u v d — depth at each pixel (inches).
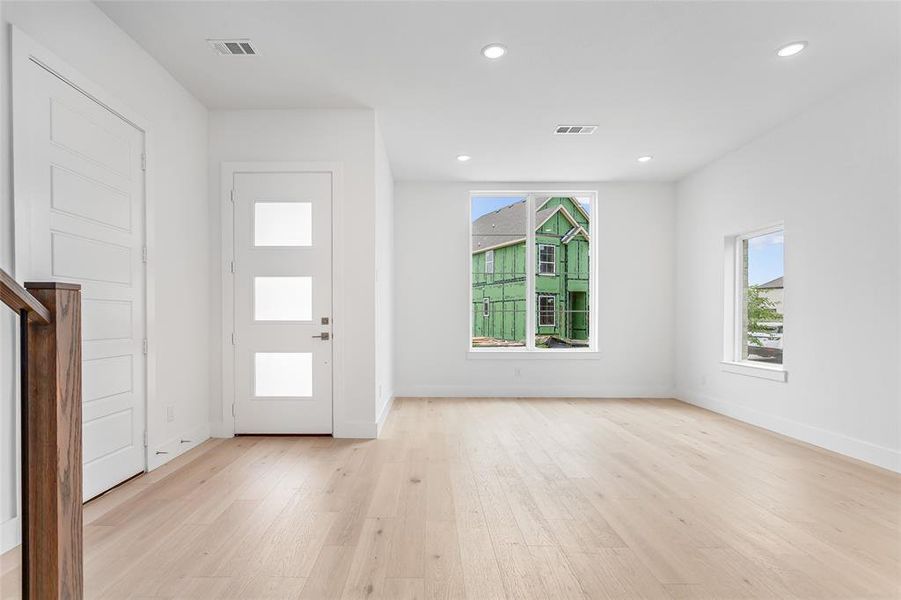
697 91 138.3
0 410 77.3
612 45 114.8
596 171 217.0
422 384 232.7
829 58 119.7
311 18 104.8
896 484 111.6
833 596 66.9
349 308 153.5
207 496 102.9
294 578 70.6
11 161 80.5
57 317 50.3
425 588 68.2
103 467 103.5
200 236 147.6
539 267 242.2
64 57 92.6
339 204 153.0
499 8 100.9
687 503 99.9
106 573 71.7
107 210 105.0
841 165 136.9
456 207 234.7
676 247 234.1
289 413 153.7
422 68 126.7
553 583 69.7
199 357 146.6
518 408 204.1
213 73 129.9
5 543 77.9
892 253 122.1
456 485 110.1
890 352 122.4
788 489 108.1
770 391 166.2
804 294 150.9
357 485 110.0
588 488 108.6
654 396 233.8
